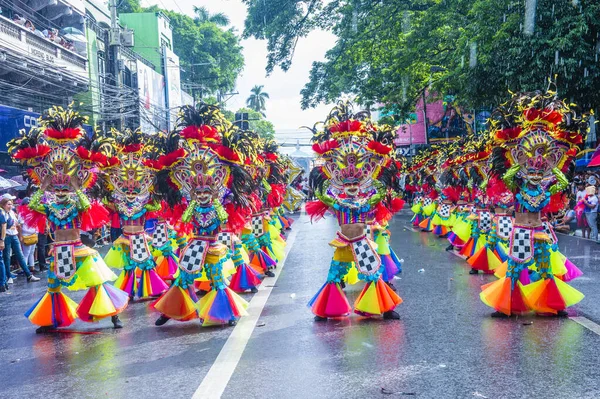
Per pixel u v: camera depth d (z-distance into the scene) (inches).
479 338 239.0
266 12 1031.6
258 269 410.6
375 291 275.3
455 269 432.8
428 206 770.8
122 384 197.6
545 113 265.1
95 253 287.1
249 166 321.4
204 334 261.6
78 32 1039.0
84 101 979.3
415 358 214.7
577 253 504.7
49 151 279.1
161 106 1412.4
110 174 344.5
